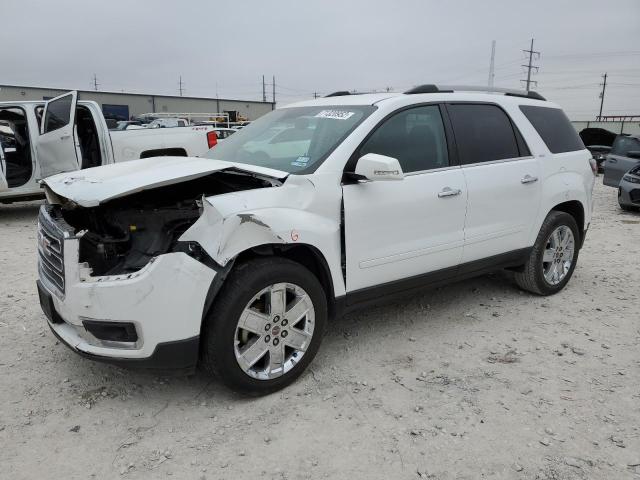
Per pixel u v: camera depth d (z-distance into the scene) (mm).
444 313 4699
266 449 2818
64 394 3338
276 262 3201
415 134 3984
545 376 3592
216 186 3811
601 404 3252
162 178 3211
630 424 3041
